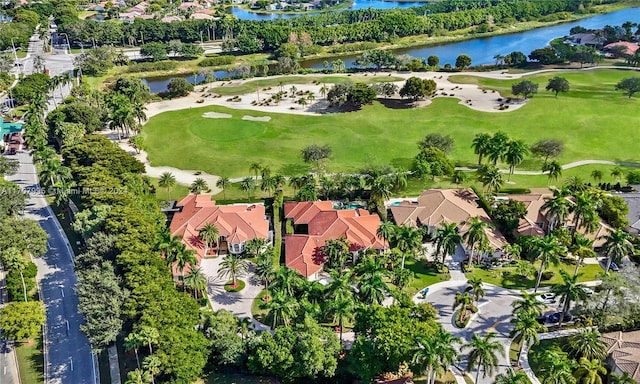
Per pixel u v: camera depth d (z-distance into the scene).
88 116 195.12
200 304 112.12
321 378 91.81
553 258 110.94
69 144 174.75
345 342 101.69
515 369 95.19
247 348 95.69
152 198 143.38
